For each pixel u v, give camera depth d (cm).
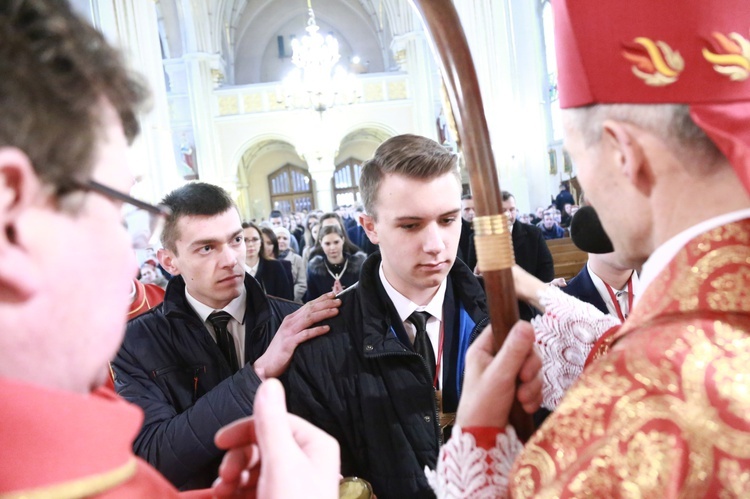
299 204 2498
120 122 48
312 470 53
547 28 1304
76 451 39
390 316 128
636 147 58
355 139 2428
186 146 1761
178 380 157
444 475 68
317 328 129
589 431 53
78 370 43
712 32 55
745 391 48
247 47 2391
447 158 121
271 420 54
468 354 75
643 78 56
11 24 39
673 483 48
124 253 47
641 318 59
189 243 157
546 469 54
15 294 39
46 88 39
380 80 1791
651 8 56
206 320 167
